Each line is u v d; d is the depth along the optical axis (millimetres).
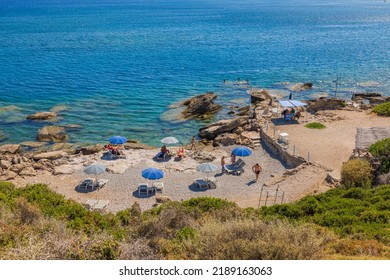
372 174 29656
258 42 129750
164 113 55531
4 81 75062
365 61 93625
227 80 76062
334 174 32312
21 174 35125
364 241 15430
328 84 72312
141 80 76125
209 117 54031
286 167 36625
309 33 154500
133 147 42219
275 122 46531
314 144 39656
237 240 12047
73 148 43406
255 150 40438
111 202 30719
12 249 12398
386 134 34031
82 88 69688
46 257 12008
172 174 35531
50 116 53250
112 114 55188
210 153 39688
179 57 102312
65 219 20891
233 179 34625
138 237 16891
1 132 48000
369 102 56594
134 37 144125
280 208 23844
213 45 123812
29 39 138125
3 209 18062
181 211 20719
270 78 77562
